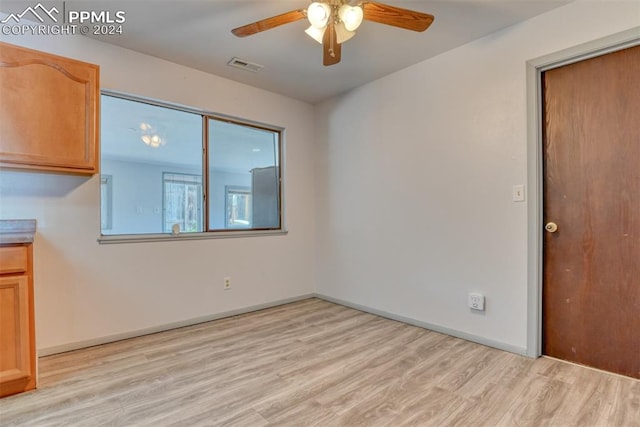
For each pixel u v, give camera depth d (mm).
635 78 1975
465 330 2689
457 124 2727
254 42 2641
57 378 2051
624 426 1562
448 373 2102
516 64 2379
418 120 3008
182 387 1948
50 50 2400
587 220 2154
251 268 3531
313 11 1729
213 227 3354
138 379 2041
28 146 2049
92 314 2570
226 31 2477
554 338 2293
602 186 2098
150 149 3037
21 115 2029
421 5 2158
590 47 2068
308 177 4066
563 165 2242
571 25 2139
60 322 2436
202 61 2957
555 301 2283
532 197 2307
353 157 3619
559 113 2256
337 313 3443
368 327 3000
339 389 1923
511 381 1992
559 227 2260
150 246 2871
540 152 2307
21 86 2031
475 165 2615
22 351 1880
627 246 2014
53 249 2414
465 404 1761
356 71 3172
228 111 3350
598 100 2102
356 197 3592
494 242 2512
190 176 3234
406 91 3102
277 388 1937
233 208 3510
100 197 2629
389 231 3268
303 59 2924
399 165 3170
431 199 2918
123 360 2311
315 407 1745
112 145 2836
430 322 2930
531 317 2316
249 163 3646
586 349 2164
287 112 3852
